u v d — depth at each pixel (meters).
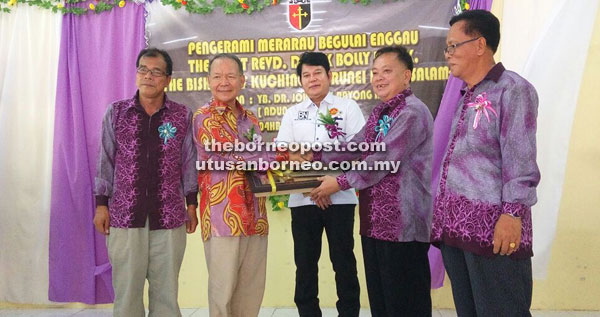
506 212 1.56
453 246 1.72
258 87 3.15
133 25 3.17
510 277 1.61
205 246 2.29
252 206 2.27
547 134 2.83
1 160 3.28
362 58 3.08
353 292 2.61
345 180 2.13
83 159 3.18
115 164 2.34
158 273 2.34
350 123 2.69
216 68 2.23
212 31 3.15
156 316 2.34
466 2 2.96
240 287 2.32
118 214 2.28
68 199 3.19
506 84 1.63
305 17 3.10
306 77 2.66
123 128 2.30
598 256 3.00
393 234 2.06
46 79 3.29
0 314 3.21
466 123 1.71
